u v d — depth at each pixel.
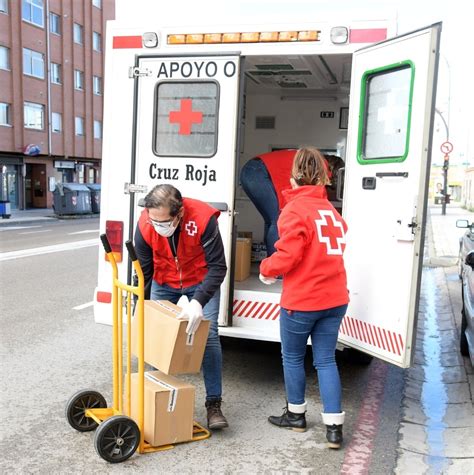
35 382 4.85
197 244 3.76
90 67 38.16
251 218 7.36
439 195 53.12
